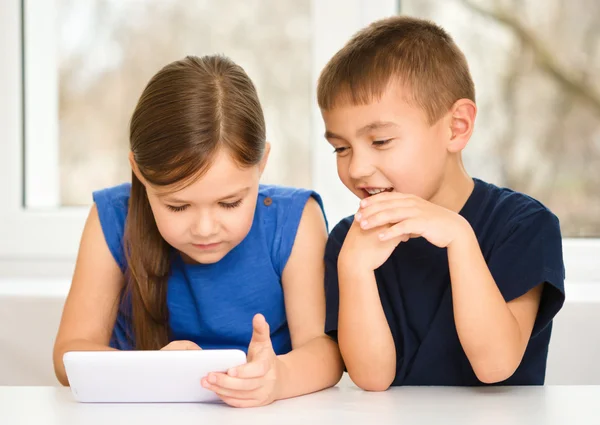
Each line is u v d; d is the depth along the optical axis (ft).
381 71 3.23
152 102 3.11
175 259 3.72
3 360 4.72
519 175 5.39
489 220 3.46
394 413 2.44
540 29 5.34
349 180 3.39
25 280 5.43
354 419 2.36
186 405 2.59
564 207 5.38
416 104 3.26
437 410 2.48
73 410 2.50
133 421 2.35
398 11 5.40
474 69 5.39
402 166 3.25
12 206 5.58
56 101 5.75
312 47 5.42
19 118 5.59
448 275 3.49
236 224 3.13
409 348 3.48
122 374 2.55
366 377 3.12
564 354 4.50
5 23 5.55
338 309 3.40
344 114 3.28
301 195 3.80
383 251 3.14
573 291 4.89
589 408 2.49
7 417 2.40
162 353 2.54
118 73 5.71
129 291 3.75
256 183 3.20
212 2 5.60
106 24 5.70
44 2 5.69
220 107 3.06
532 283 3.16
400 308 3.51
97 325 3.67
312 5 5.41
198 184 3.00
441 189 3.51
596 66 5.32
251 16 5.58
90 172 5.74
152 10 5.65
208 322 3.69
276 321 3.78
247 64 5.59
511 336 3.06
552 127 5.36
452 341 3.43
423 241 3.56
